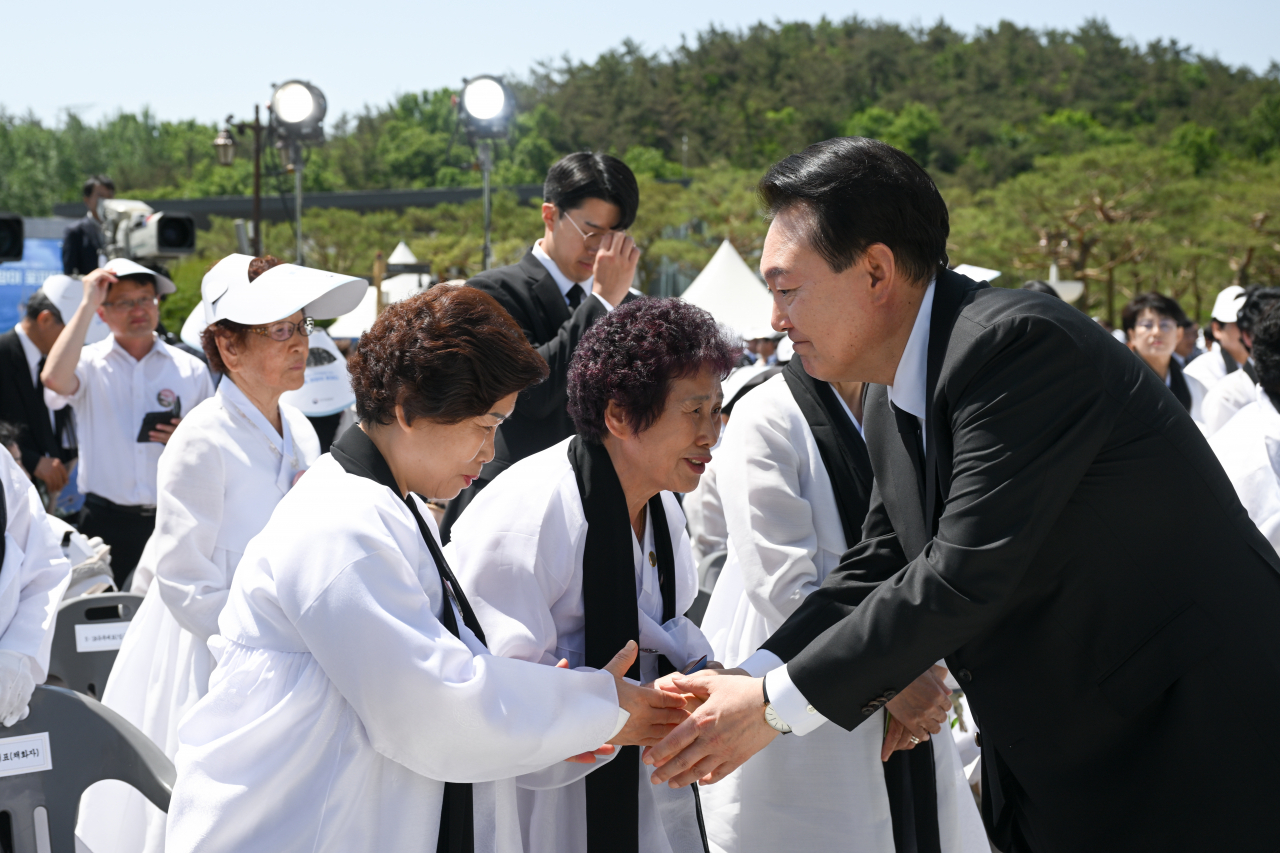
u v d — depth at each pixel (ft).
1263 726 5.69
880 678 5.97
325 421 15.11
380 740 5.31
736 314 38.04
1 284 34.83
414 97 365.20
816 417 8.71
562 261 11.38
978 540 5.70
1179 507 5.77
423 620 5.43
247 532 9.25
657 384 6.41
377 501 5.55
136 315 15.76
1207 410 14.98
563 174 11.16
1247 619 5.77
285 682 5.42
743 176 129.39
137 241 23.81
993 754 6.81
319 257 133.49
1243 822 5.70
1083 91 358.64
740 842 8.48
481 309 5.71
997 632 6.17
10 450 11.28
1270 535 9.82
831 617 7.30
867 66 376.89
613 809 6.58
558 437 10.45
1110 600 5.85
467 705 5.30
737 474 8.73
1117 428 5.72
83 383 15.58
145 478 15.58
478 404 5.61
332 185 322.34
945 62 384.47
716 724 6.30
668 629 7.18
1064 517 5.80
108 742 7.43
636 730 6.24
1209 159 241.96
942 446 6.12
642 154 277.64
